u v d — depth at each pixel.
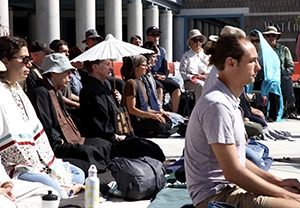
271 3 34.06
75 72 12.45
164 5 31.42
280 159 10.25
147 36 16.59
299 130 14.63
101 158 8.47
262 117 12.75
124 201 7.35
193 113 4.95
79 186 7.29
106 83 11.72
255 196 4.81
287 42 33.84
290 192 4.82
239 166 4.77
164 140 12.63
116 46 11.47
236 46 4.89
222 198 4.90
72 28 33.78
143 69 12.17
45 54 10.38
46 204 5.60
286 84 17.36
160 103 14.77
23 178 6.45
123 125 9.41
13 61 6.56
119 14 23.78
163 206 6.68
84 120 9.20
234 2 34.56
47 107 8.01
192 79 16.08
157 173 7.48
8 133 6.43
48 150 7.05
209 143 4.81
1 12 15.82
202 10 34.78
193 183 5.01
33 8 30.53
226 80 4.98
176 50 35.00
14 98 6.66
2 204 5.50
